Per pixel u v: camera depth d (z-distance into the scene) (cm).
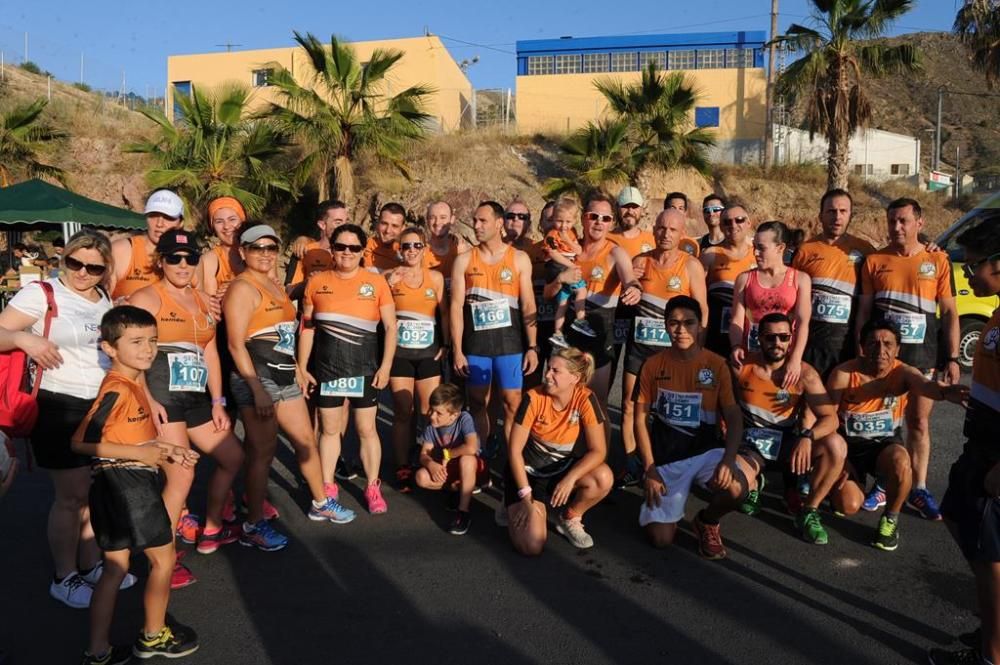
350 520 466
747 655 314
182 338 378
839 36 1856
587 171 1934
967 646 319
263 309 413
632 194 581
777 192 2317
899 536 444
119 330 303
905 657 314
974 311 928
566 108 2611
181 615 349
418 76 2528
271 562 407
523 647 320
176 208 413
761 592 372
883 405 437
